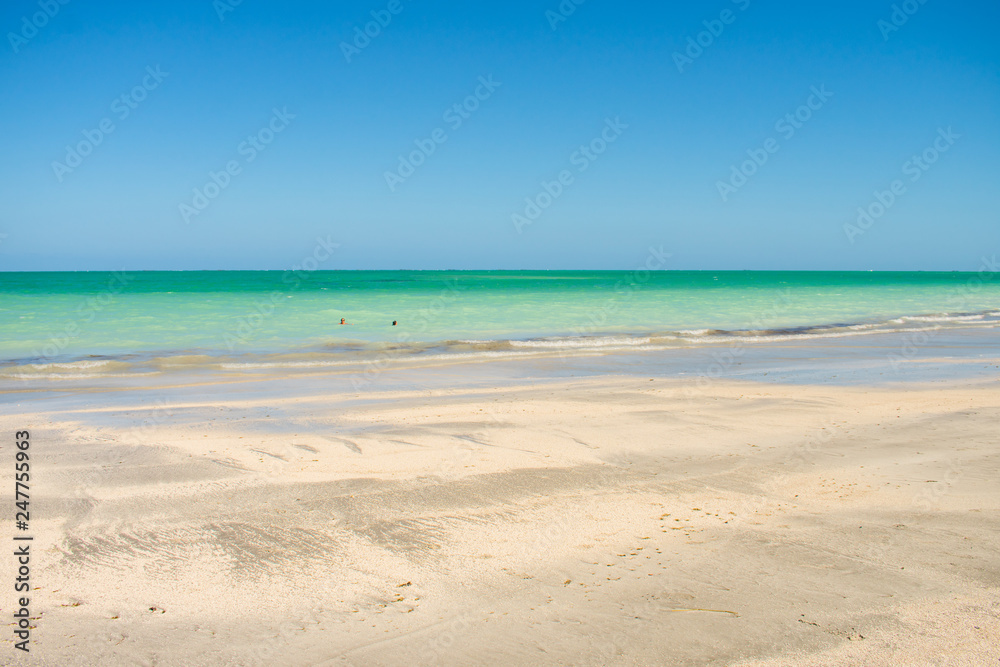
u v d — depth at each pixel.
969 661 3.63
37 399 12.61
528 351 20.53
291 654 3.76
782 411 11.14
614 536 5.62
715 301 46.75
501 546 5.40
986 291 66.75
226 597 4.45
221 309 34.38
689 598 4.46
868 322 32.03
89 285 67.31
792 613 4.23
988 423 10.11
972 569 4.87
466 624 4.12
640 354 19.92
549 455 8.29
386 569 4.94
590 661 3.70
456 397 12.68
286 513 6.10
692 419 10.52
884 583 4.66
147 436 9.30
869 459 8.10
